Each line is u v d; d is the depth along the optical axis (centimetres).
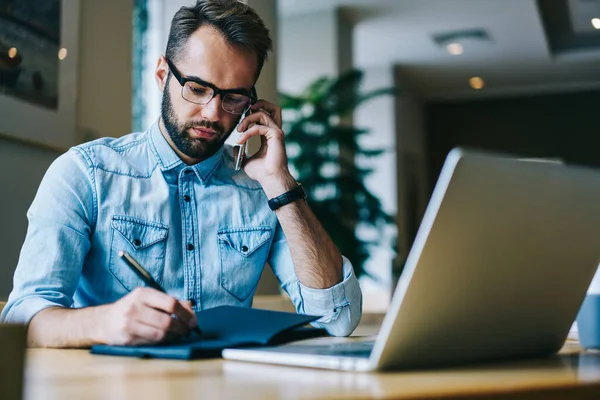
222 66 145
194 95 147
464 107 941
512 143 919
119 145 157
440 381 62
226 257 158
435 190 64
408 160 849
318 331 112
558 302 84
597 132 888
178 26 148
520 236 73
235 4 149
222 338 95
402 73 848
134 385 61
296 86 642
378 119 814
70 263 138
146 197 153
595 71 834
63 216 141
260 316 107
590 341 96
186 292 152
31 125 231
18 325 45
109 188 150
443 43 741
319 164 520
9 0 221
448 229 65
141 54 372
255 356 80
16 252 229
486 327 76
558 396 60
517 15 653
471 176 65
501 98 927
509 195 69
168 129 152
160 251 151
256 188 166
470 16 657
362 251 524
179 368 75
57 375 69
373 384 60
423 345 70
